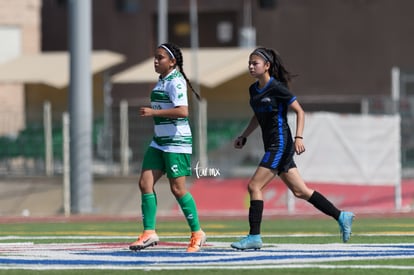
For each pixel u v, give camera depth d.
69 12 78.25
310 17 130.12
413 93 128.00
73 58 77.75
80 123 77.56
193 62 100.38
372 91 129.00
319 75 129.88
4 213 81.12
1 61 126.88
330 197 75.00
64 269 29.52
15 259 31.94
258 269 29.08
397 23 128.50
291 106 35.09
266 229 52.56
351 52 129.38
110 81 105.69
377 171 74.56
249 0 131.88
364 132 74.44
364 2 129.00
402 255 33.28
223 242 39.97
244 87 99.56
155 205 35.59
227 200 78.50
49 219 69.31
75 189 77.69
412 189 77.69
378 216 66.69
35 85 107.56
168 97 35.22
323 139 74.62
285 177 35.69
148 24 133.88
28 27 127.44
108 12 134.50
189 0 133.38
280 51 130.75
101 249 36.50
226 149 83.12
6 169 86.69
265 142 35.50
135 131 85.81
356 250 35.31
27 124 88.00
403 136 82.62
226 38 134.38
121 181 82.12
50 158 86.81
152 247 37.25
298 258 32.12
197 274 28.00
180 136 35.12
